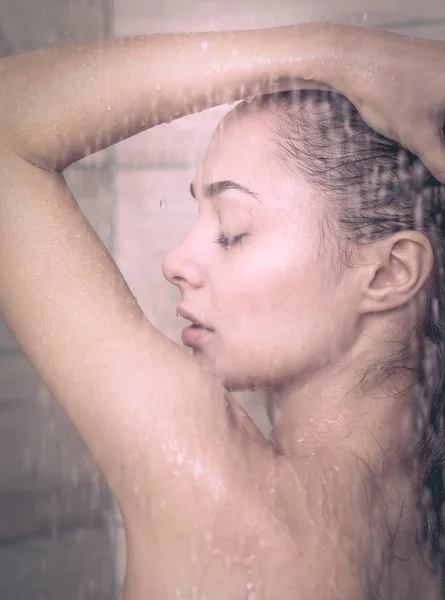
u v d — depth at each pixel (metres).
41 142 0.58
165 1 1.13
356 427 0.63
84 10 1.12
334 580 0.51
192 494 0.50
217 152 0.66
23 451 1.06
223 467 0.51
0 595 1.04
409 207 0.64
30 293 0.54
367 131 0.64
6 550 1.05
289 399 0.65
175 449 0.50
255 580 0.49
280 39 0.60
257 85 0.60
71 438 1.09
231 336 0.65
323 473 0.55
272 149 0.64
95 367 0.51
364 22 1.07
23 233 0.55
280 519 0.51
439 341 0.66
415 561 0.60
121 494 0.51
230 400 0.55
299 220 0.63
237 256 0.65
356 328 0.64
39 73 0.59
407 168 0.64
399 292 0.63
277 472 0.53
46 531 1.08
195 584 0.49
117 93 0.59
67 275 0.54
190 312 0.67
